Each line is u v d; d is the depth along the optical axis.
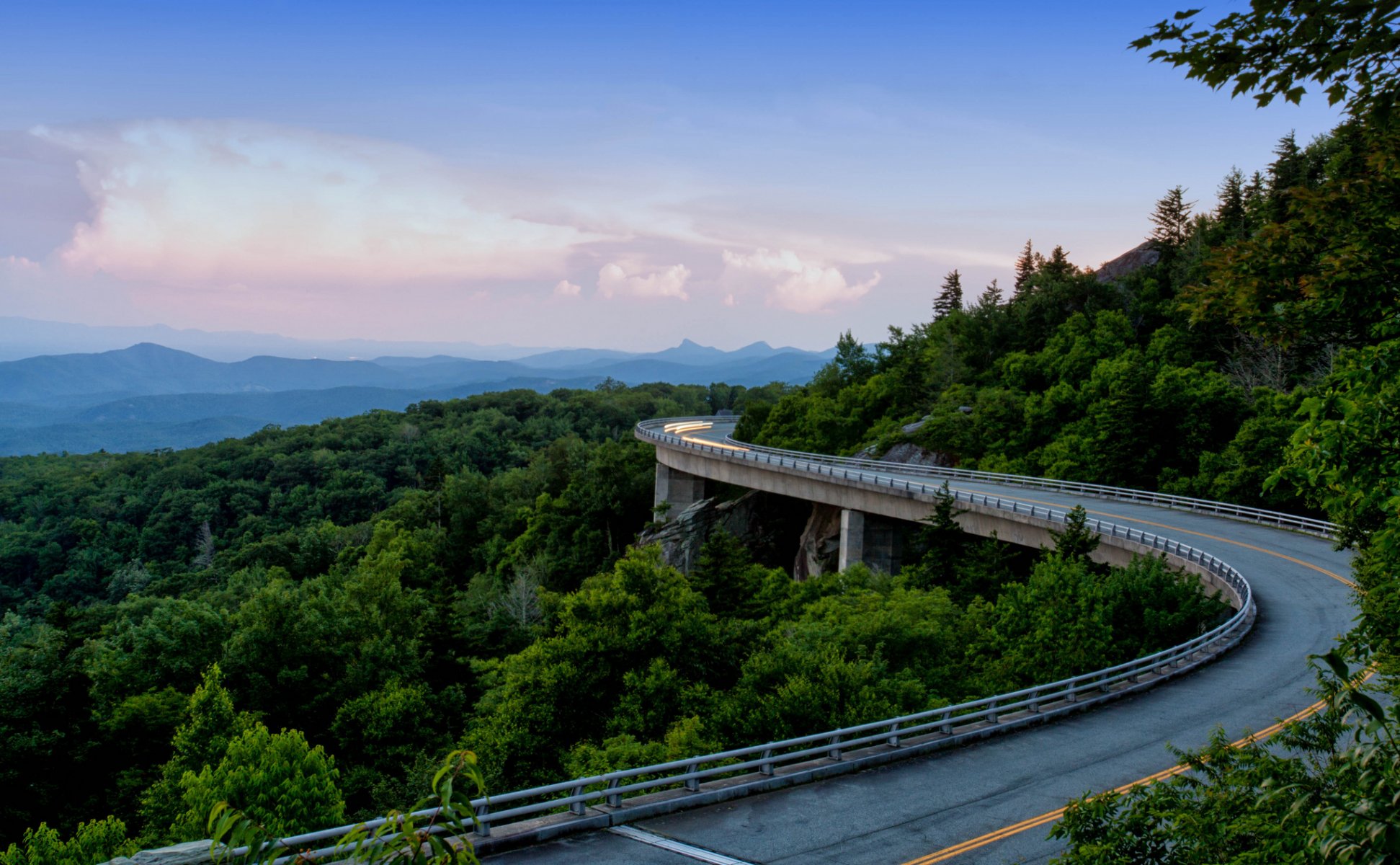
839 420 97.88
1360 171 10.88
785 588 55.72
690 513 87.25
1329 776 7.24
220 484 172.50
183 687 47.28
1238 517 53.94
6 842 37.97
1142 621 34.81
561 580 95.56
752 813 18.17
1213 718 24.72
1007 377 89.50
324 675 47.28
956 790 19.59
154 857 11.07
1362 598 23.02
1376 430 8.13
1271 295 11.22
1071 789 19.59
